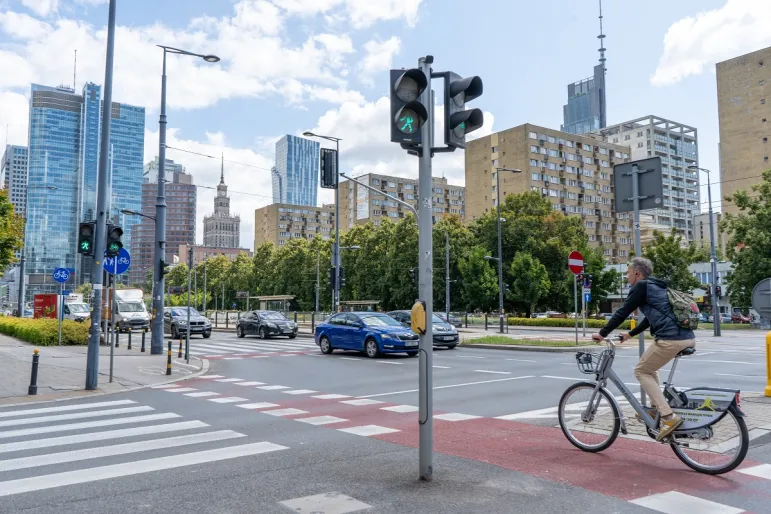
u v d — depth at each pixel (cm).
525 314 5216
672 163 12500
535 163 8769
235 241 17588
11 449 646
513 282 4853
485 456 595
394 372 1466
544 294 4862
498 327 4438
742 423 514
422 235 511
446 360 1747
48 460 596
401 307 5881
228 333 3741
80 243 1189
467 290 4869
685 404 551
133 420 827
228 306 10225
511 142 8912
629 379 1263
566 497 462
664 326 557
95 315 1178
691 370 1426
